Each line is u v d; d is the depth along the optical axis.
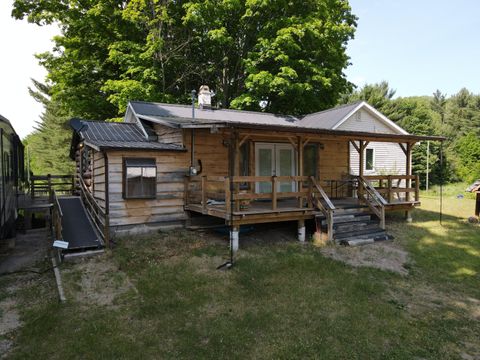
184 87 22.12
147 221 9.84
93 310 5.43
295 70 18.64
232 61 21.61
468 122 40.00
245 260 7.72
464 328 5.24
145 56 17.70
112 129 11.98
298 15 19.23
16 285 6.46
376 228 10.38
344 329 4.98
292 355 4.31
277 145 12.69
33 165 36.50
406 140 12.23
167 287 6.29
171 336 4.71
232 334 4.75
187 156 10.48
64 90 20.83
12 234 9.43
